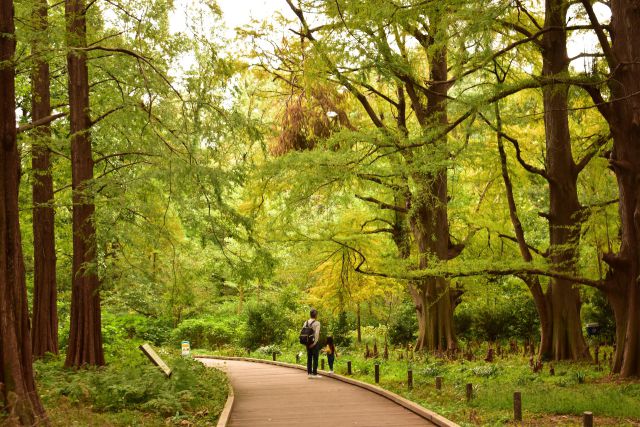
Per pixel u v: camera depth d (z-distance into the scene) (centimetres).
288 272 3086
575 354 2052
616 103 1662
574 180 2139
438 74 2511
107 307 3431
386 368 2125
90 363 1611
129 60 1628
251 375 2098
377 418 1162
